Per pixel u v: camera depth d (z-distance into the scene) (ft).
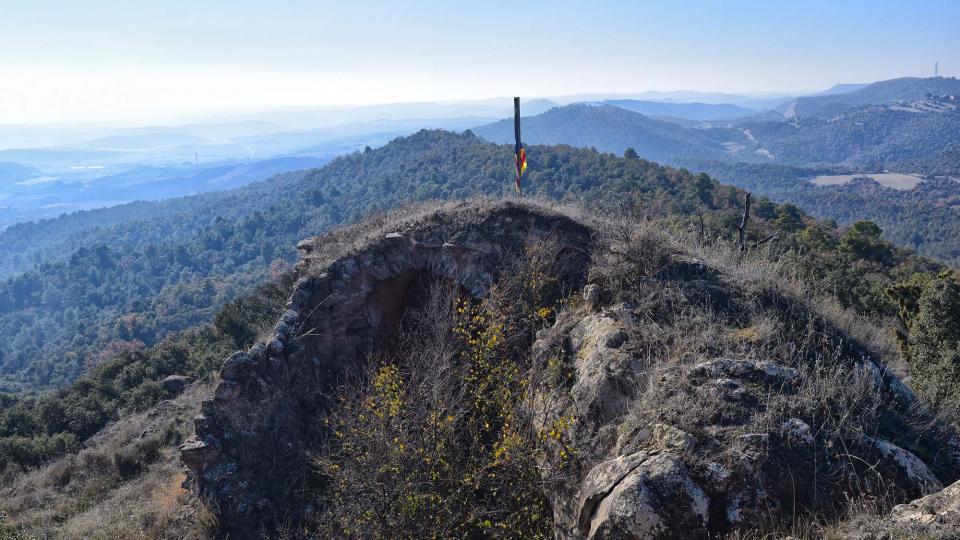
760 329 20.68
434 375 24.43
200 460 26.23
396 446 22.03
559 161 305.32
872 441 15.16
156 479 34.96
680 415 16.60
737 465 14.62
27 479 39.60
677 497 14.05
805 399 16.11
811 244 103.86
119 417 56.90
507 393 23.76
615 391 19.89
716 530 13.98
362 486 22.21
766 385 17.11
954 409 19.35
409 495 20.86
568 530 17.69
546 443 20.54
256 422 27.76
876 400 17.10
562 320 26.20
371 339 33.35
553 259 30.99
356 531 21.53
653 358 20.21
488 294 31.27
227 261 414.62
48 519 32.07
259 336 32.40
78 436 54.80
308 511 25.54
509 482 21.02
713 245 32.22
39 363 298.35
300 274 36.83
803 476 14.42
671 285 24.80
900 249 143.84
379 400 24.84
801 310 22.75
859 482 14.19
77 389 77.15
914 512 12.22
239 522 25.57
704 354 19.56
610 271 26.94
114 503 32.35
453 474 21.91
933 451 16.20
